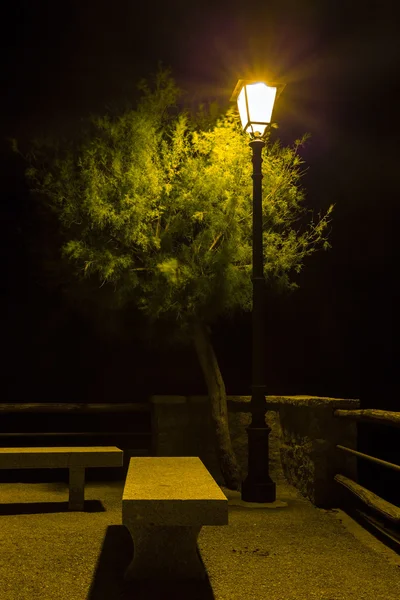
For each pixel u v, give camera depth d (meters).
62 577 4.19
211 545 5.11
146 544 4.17
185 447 8.45
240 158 8.07
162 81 8.52
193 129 8.77
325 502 7.03
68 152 8.40
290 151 8.43
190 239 8.35
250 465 7.09
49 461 6.40
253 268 7.36
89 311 9.83
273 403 8.49
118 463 6.52
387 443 13.15
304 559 4.77
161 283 7.95
